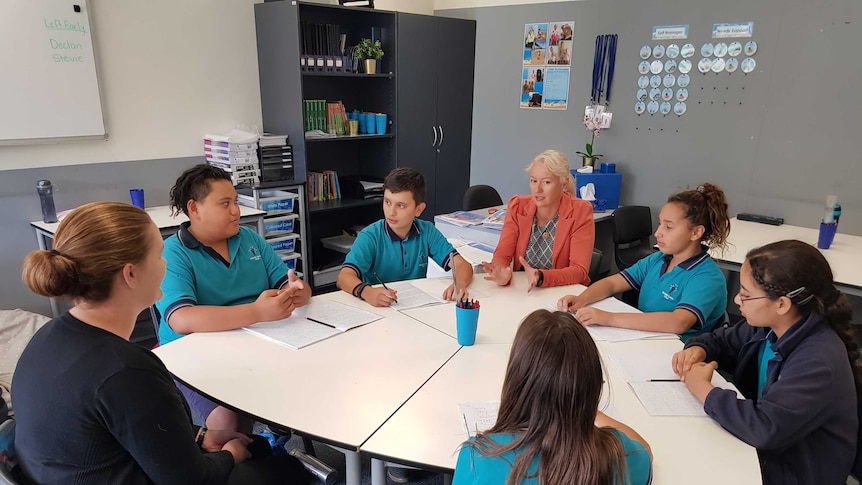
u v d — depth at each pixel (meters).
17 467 0.99
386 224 2.20
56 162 3.01
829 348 1.19
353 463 1.34
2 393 1.96
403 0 4.42
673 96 3.72
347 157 4.48
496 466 0.85
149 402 0.96
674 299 1.83
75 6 2.90
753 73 3.38
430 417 1.19
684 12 3.57
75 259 0.95
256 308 1.63
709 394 1.21
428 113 4.41
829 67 3.12
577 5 4.01
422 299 1.91
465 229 3.14
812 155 3.26
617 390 1.31
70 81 2.95
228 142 3.39
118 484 0.96
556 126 4.31
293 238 3.68
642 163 3.95
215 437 1.37
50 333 0.99
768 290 1.24
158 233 1.10
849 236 3.12
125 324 1.06
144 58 3.25
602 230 4.21
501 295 1.99
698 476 1.01
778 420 1.10
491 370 1.40
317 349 1.51
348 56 3.94
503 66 4.49
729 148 3.56
